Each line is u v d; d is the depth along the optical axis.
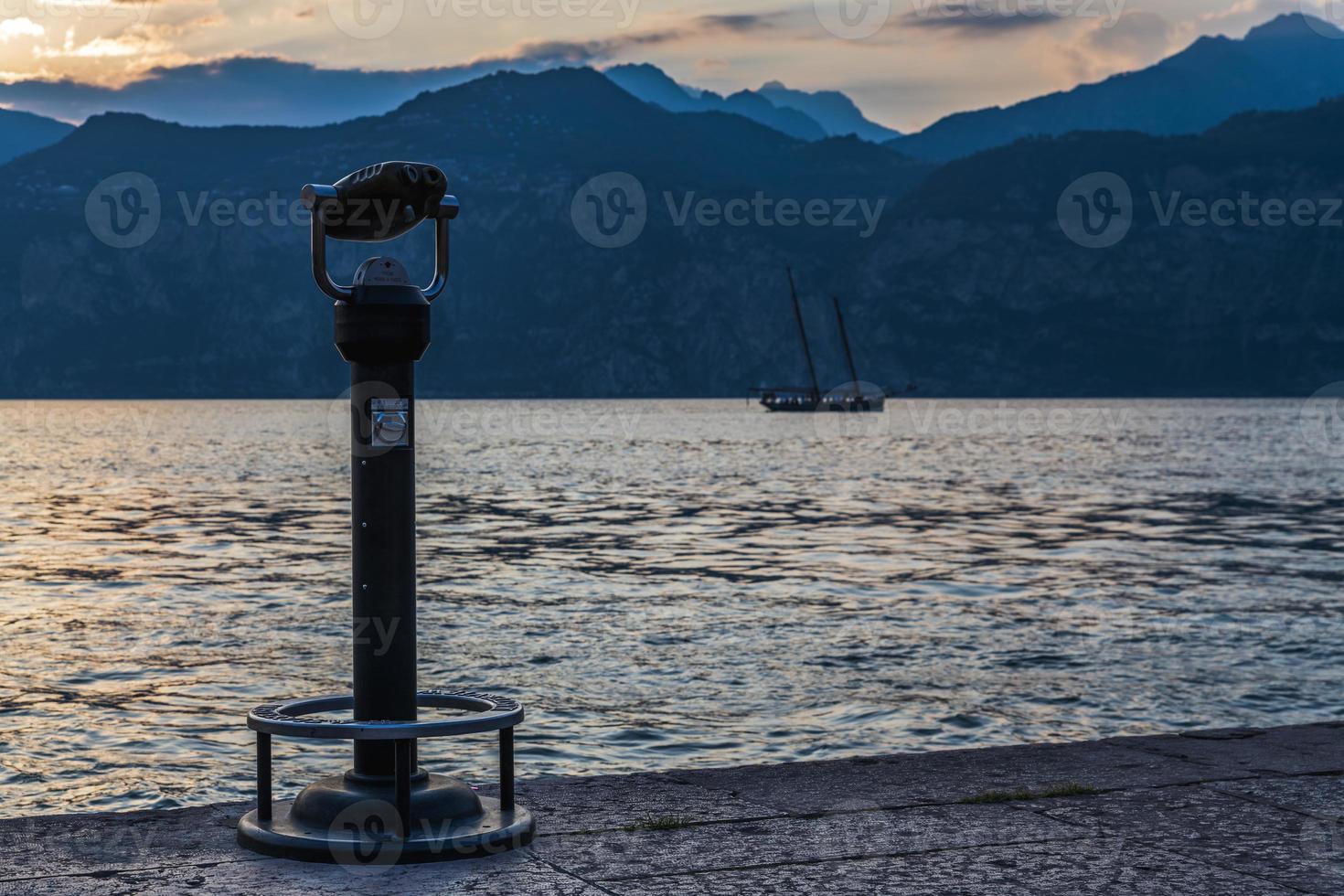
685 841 3.74
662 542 34.72
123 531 37.47
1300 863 3.54
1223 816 4.02
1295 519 41.19
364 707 3.74
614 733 12.40
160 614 20.88
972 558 30.28
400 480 3.75
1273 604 21.84
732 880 3.36
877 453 95.06
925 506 48.12
